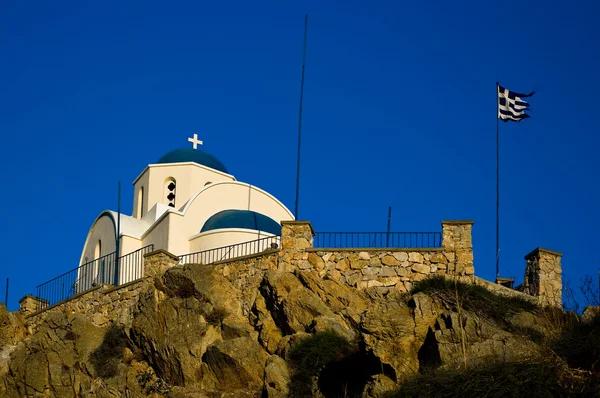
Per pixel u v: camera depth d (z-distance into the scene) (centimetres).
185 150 6438
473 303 4016
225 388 4175
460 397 3316
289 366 4025
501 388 3281
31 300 5462
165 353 4375
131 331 4591
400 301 4147
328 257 4491
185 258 5297
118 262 5525
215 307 4422
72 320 4834
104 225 5944
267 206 5934
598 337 3412
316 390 3928
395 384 3700
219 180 6322
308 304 4250
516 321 3922
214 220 5500
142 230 5847
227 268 4625
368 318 3928
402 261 4416
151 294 4562
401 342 3841
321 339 4031
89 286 5694
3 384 4725
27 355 4797
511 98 5047
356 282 4416
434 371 3481
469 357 3600
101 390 4478
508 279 4669
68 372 4628
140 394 4366
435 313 3938
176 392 4219
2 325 5128
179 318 4428
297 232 4572
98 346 4681
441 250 4397
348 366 3966
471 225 4425
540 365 3322
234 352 4184
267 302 4403
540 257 4469
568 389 3247
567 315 3778
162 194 6231
